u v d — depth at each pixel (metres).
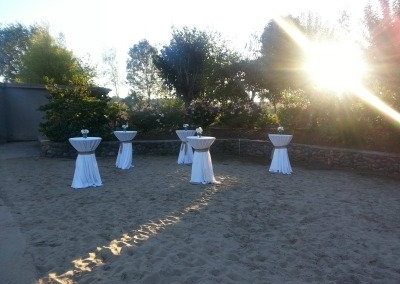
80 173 7.07
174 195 6.51
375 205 6.07
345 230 4.77
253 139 12.76
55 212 5.38
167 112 13.66
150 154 12.23
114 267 3.48
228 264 3.64
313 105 11.44
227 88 16.55
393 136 9.73
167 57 21.09
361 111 10.20
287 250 4.07
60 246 4.01
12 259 3.61
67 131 10.95
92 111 11.47
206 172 7.57
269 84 15.78
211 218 5.17
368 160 9.35
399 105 9.36
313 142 11.33
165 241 4.21
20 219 5.00
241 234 4.57
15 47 37.62
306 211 5.62
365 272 3.54
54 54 19.02
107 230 4.58
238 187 7.26
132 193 6.64
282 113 12.38
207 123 14.33
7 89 14.59
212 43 20.36
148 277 3.24
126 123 12.48
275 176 8.57
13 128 14.78
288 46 15.22
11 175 8.18
